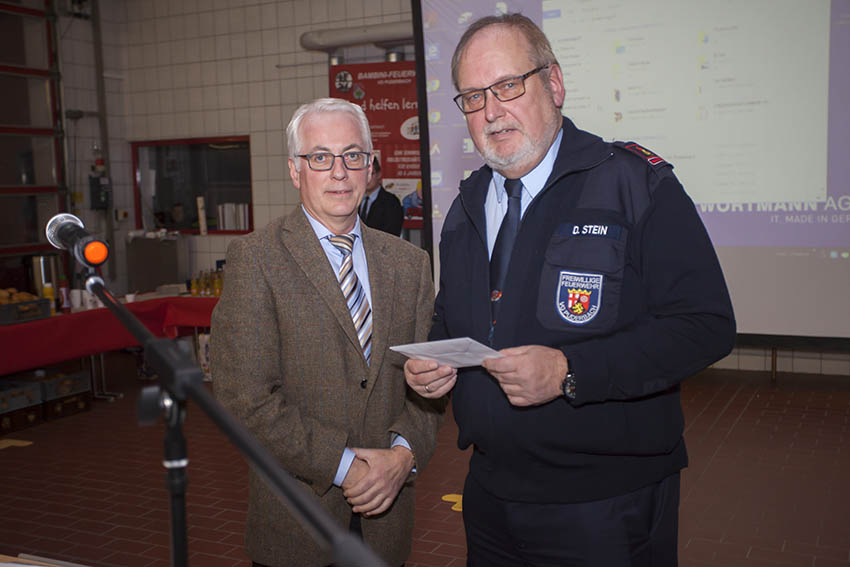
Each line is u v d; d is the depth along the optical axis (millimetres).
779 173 4945
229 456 4320
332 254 1688
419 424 1740
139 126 7789
